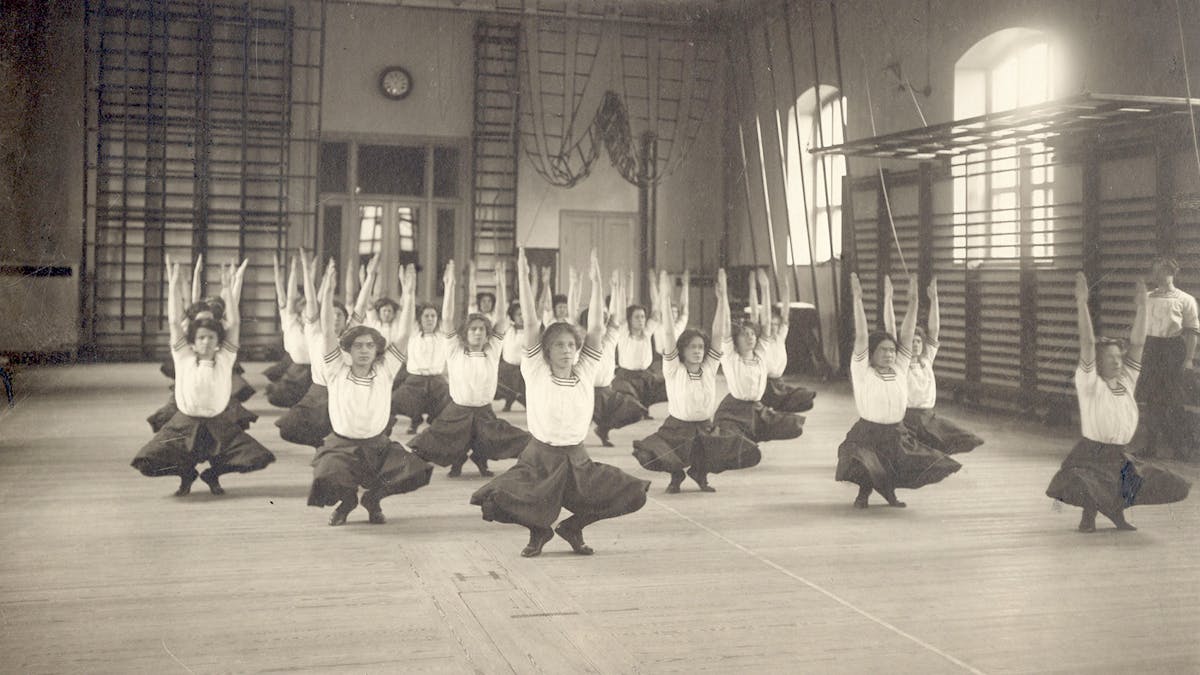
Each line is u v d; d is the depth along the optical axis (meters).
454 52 16.50
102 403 10.45
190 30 15.62
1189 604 4.07
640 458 6.34
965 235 11.02
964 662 3.41
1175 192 8.27
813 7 14.12
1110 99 7.37
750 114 16.31
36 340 14.85
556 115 16.94
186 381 5.94
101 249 15.25
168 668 3.29
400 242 16.58
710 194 17.41
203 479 6.11
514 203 16.67
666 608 3.98
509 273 16.84
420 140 16.47
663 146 17.36
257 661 3.37
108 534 5.12
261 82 15.85
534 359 4.75
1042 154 9.74
